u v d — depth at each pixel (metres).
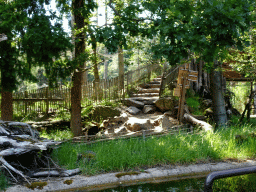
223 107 9.17
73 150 5.79
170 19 4.06
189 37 3.82
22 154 5.04
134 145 6.03
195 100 10.26
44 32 6.54
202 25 3.82
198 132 7.55
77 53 9.36
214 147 6.01
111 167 5.04
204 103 11.43
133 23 4.84
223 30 3.67
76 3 9.12
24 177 4.36
